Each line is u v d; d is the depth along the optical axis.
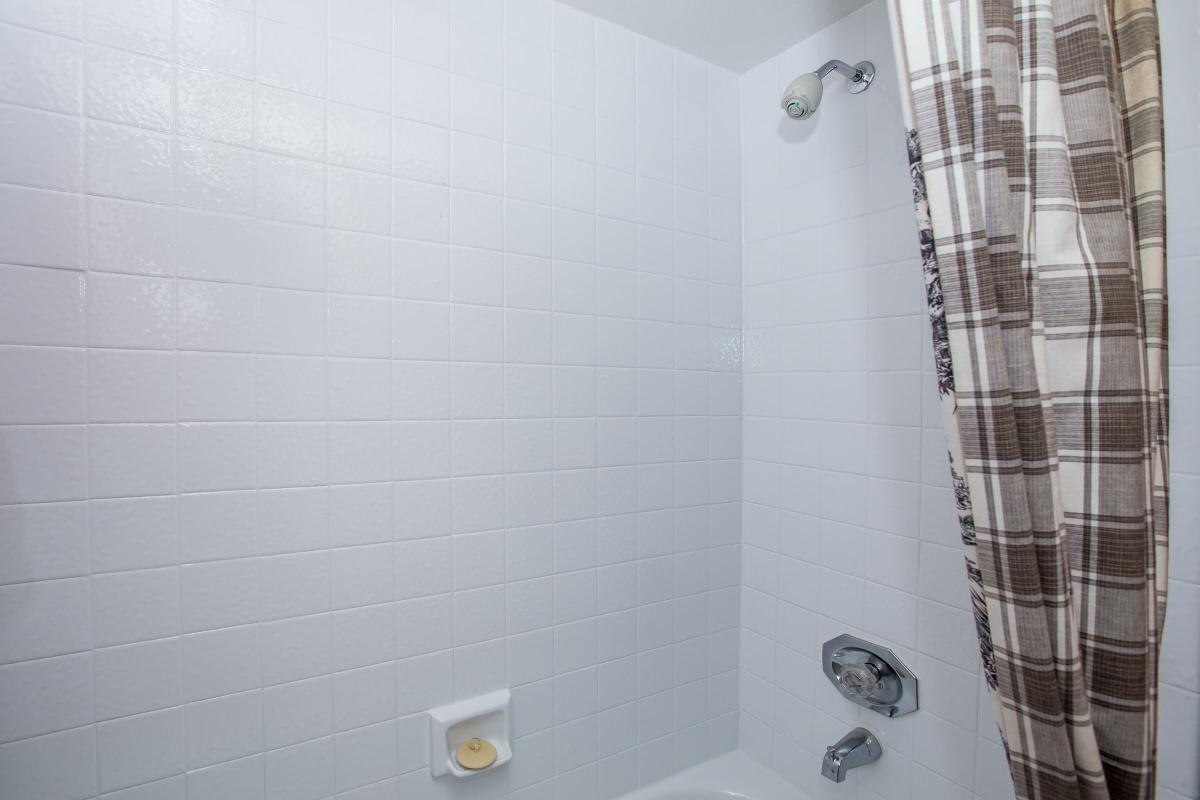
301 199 1.01
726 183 1.52
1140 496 0.71
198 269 0.94
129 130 0.89
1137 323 0.73
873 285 1.26
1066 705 0.71
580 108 1.30
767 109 1.48
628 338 1.37
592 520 1.33
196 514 0.94
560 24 1.27
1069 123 0.77
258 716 0.99
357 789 1.07
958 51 0.75
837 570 1.33
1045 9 0.75
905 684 1.19
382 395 1.09
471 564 1.18
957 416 0.77
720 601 1.52
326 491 1.04
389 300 1.09
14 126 0.82
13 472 0.83
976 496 0.75
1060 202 0.74
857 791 1.29
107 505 0.89
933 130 0.76
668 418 1.43
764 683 1.51
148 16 0.90
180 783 0.94
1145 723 0.70
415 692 1.12
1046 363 0.73
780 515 1.47
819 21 1.32
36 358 0.84
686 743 1.47
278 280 1.00
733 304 1.53
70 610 0.87
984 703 1.07
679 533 1.45
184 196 0.93
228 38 0.96
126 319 0.89
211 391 0.95
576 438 1.30
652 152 1.40
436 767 1.12
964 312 0.74
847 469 1.31
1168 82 0.83
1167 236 0.83
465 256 1.16
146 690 0.91
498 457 1.21
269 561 1.00
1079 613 0.74
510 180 1.21
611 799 1.36
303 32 1.01
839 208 1.32
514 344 1.22
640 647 1.40
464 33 1.16
